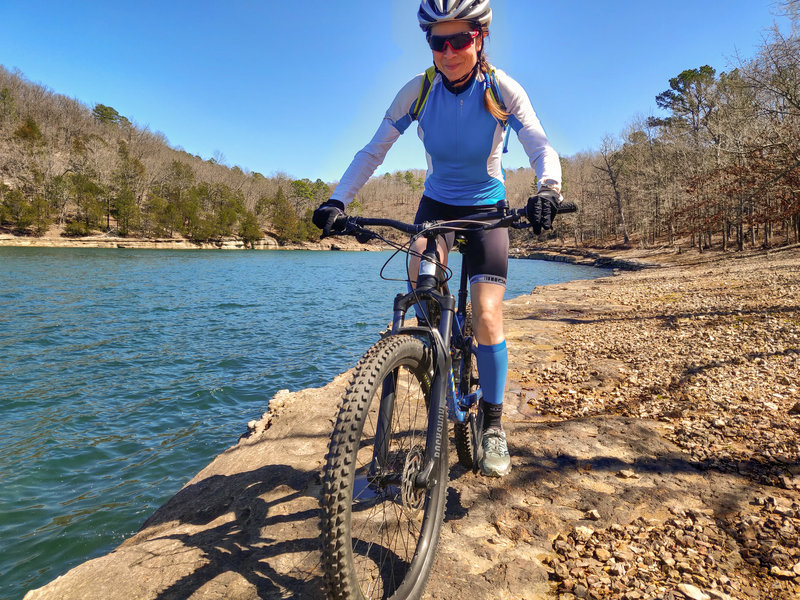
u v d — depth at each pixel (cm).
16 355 1350
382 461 171
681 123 5081
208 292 3036
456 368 240
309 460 308
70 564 454
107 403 960
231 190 13688
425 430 188
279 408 416
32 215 7862
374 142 245
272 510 250
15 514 541
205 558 211
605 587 192
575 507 254
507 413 410
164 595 187
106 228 9006
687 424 360
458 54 211
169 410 920
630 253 5853
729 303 1004
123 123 15025
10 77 13075
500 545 223
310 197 15000
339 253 11181
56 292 2725
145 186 10862
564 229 8962
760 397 409
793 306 857
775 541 215
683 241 5525
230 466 315
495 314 234
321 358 1377
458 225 214
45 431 811
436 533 194
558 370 544
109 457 705
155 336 1656
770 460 292
